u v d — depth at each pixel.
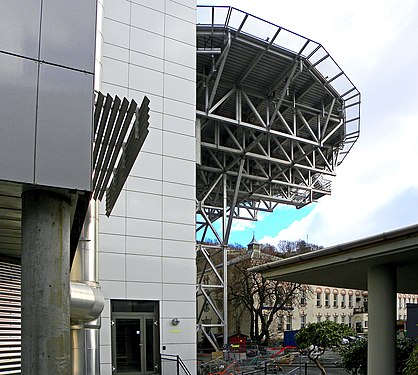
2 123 4.89
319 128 26.77
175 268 17.67
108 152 6.34
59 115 5.12
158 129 18.28
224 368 21.47
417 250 6.47
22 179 4.87
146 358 16.59
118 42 17.98
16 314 8.20
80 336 10.24
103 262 16.34
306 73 23.83
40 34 5.19
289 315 59.41
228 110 25.56
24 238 5.11
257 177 28.61
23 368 4.84
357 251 7.18
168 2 19.39
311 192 31.66
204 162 28.41
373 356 7.62
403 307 74.12
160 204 17.80
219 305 49.97
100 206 16.59
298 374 18.91
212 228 26.30
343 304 69.06
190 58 19.50
